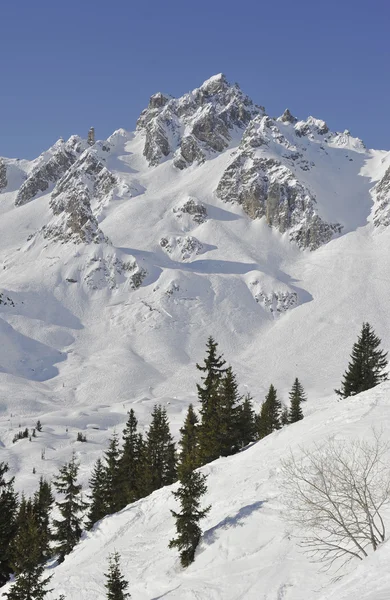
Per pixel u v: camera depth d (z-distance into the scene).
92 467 128.38
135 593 29.12
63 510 52.66
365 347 70.19
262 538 25.34
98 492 69.12
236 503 30.34
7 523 47.09
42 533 50.66
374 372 69.50
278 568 21.67
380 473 21.11
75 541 50.94
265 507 27.30
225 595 22.27
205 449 56.12
